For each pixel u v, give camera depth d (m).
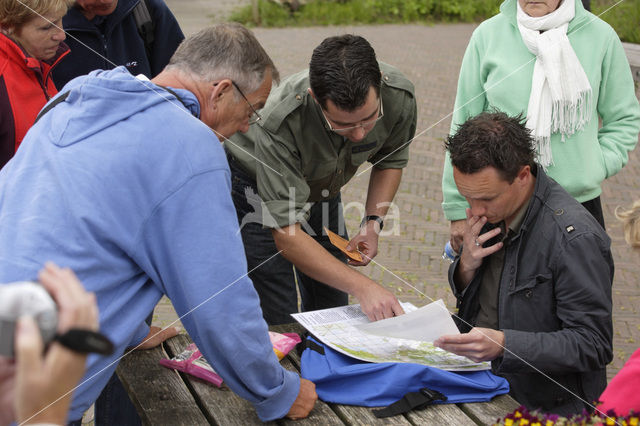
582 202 2.78
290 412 1.86
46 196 1.55
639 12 9.34
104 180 1.55
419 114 7.73
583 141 2.71
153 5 3.26
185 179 1.59
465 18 13.45
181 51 1.80
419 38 11.78
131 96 1.63
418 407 1.91
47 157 1.60
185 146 1.60
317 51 2.09
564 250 1.98
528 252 2.06
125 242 1.57
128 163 1.57
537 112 2.69
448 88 8.77
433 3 13.47
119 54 3.16
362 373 1.97
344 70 2.04
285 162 2.40
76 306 0.89
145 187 1.58
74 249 1.52
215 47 1.77
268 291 2.90
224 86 1.77
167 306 4.09
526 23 2.72
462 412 1.90
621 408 1.54
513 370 1.96
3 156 2.51
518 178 1.99
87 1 2.92
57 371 0.86
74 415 1.62
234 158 2.79
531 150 2.02
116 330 1.63
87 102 1.63
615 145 2.78
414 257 4.72
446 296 4.22
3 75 2.44
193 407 1.94
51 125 1.65
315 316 2.33
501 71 2.78
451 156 2.01
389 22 13.15
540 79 2.68
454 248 2.82
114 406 2.49
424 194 5.75
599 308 1.97
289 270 2.93
